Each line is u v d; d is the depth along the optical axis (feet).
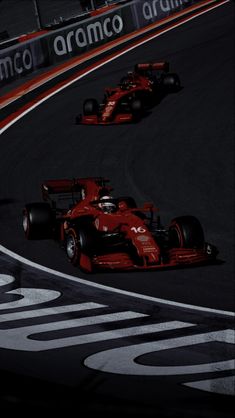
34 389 56.13
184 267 153.48
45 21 565.53
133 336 105.70
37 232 171.94
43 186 191.31
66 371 86.07
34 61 401.90
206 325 113.29
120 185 230.07
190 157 258.98
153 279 144.25
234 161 252.62
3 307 123.44
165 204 210.18
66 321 114.21
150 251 144.05
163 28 493.36
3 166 256.32
